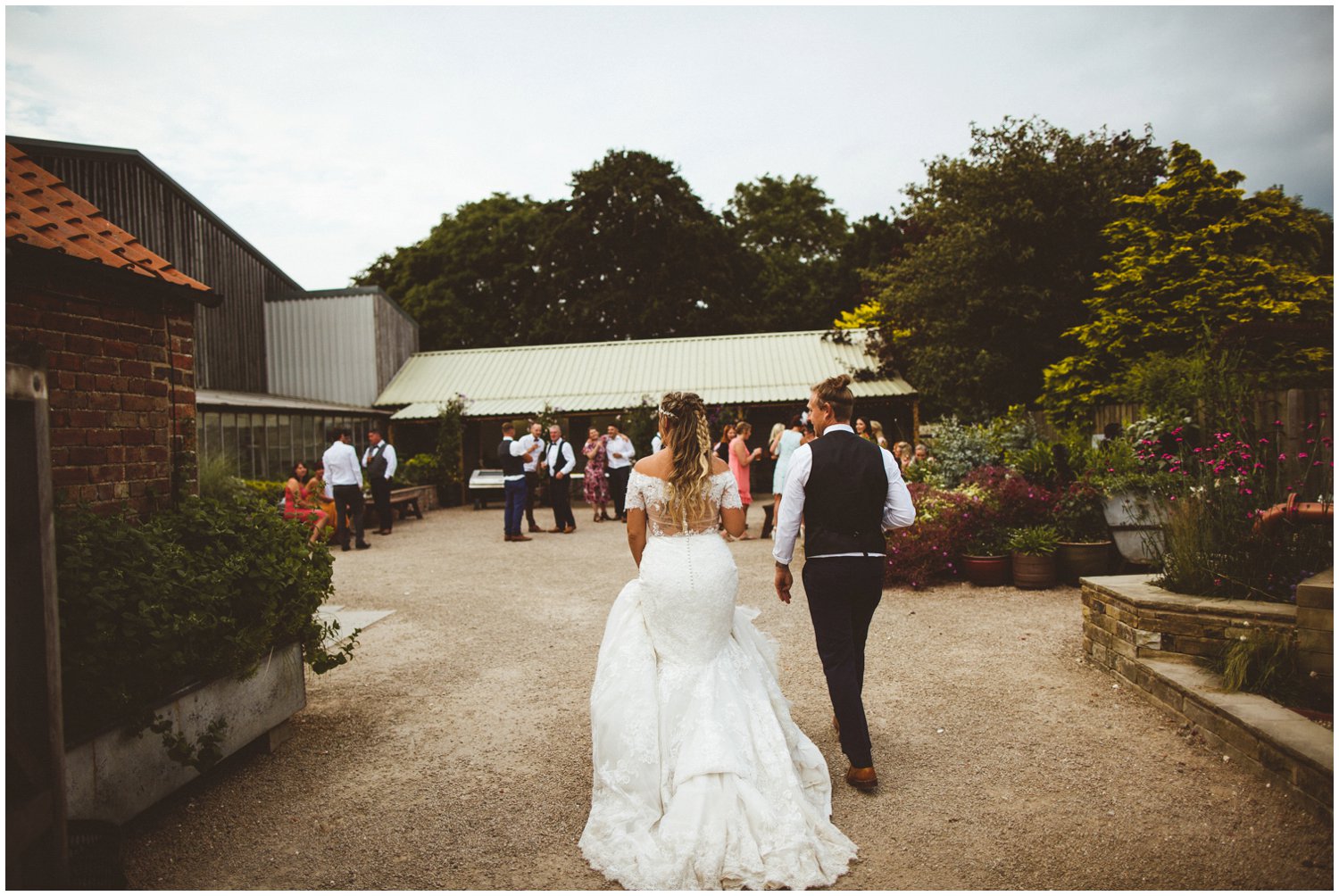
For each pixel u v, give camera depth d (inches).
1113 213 726.5
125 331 161.0
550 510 702.5
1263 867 103.9
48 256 138.6
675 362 927.7
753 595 298.2
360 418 816.9
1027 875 105.6
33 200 166.2
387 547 465.1
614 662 129.0
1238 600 169.0
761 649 144.3
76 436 148.4
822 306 1423.5
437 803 132.0
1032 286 741.3
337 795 135.4
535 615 273.3
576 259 1278.3
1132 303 608.4
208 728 134.1
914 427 806.5
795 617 260.7
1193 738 145.8
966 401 758.5
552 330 1255.5
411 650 231.3
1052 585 289.6
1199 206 612.1
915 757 145.4
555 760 149.0
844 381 145.0
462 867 111.8
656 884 103.7
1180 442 299.3
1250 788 125.0
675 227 1251.2
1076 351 741.9
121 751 117.6
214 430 584.7
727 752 116.2
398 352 950.4
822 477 136.3
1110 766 137.0
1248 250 596.4
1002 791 130.3
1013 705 169.8
